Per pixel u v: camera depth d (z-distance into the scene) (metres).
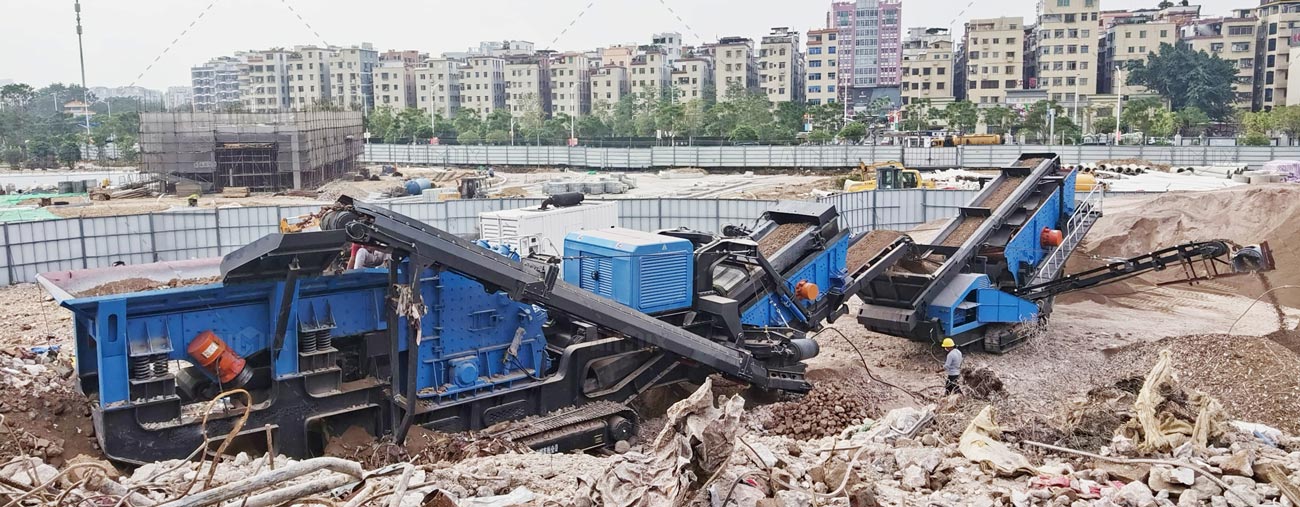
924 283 18.09
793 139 101.38
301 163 60.41
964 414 12.27
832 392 15.19
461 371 12.66
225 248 28.22
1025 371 17.48
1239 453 8.80
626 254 14.50
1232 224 28.58
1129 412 10.82
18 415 11.25
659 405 14.81
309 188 60.78
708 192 56.28
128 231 26.72
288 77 161.25
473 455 11.54
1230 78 133.50
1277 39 131.38
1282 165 53.88
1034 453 9.63
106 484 6.63
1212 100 131.25
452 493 7.90
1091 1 128.38
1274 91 132.88
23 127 110.69
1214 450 9.34
